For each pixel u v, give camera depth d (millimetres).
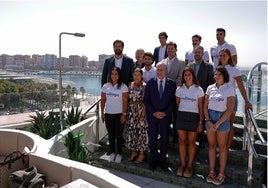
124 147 4895
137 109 4422
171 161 4352
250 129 3695
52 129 5996
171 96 4074
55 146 4121
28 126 7086
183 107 3883
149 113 4148
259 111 5340
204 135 4590
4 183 3273
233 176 3824
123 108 4477
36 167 3352
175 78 4598
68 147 4328
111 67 4785
